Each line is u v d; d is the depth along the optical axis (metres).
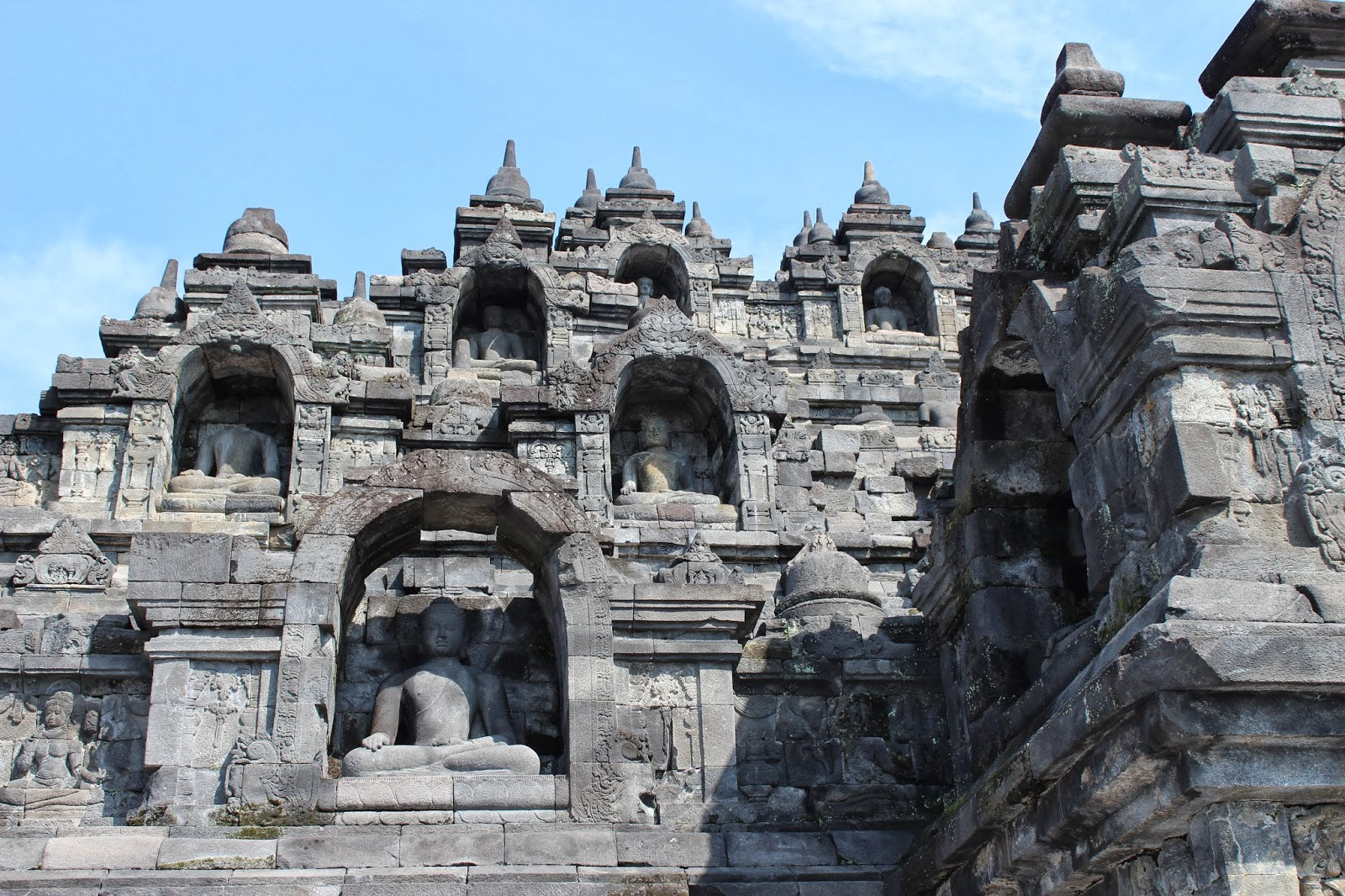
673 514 21.06
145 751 14.29
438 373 28.06
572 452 21.55
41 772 14.46
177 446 21.89
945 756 15.48
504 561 19.02
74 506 20.94
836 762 15.31
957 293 33.00
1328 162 13.09
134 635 15.02
